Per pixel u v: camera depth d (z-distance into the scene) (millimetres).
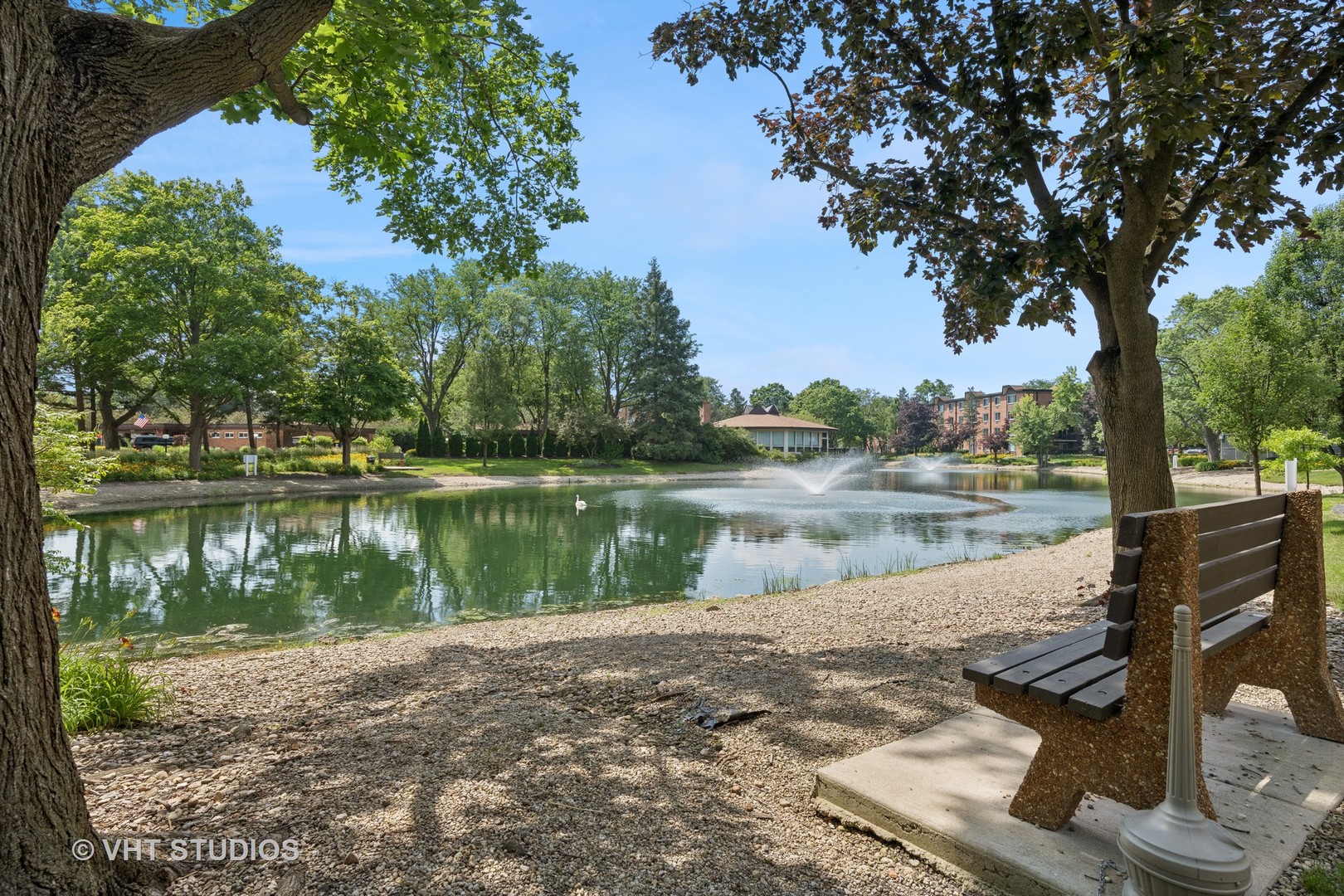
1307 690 2951
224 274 28297
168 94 2043
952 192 5809
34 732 1693
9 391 1635
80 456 6062
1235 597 2568
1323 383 14125
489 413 43688
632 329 52969
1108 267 5277
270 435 59906
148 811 2482
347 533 16625
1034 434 63562
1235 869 1541
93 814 2457
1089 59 5953
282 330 32031
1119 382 5469
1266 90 4832
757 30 7078
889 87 7004
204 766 2951
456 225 7797
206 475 27938
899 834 2275
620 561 12445
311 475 32688
